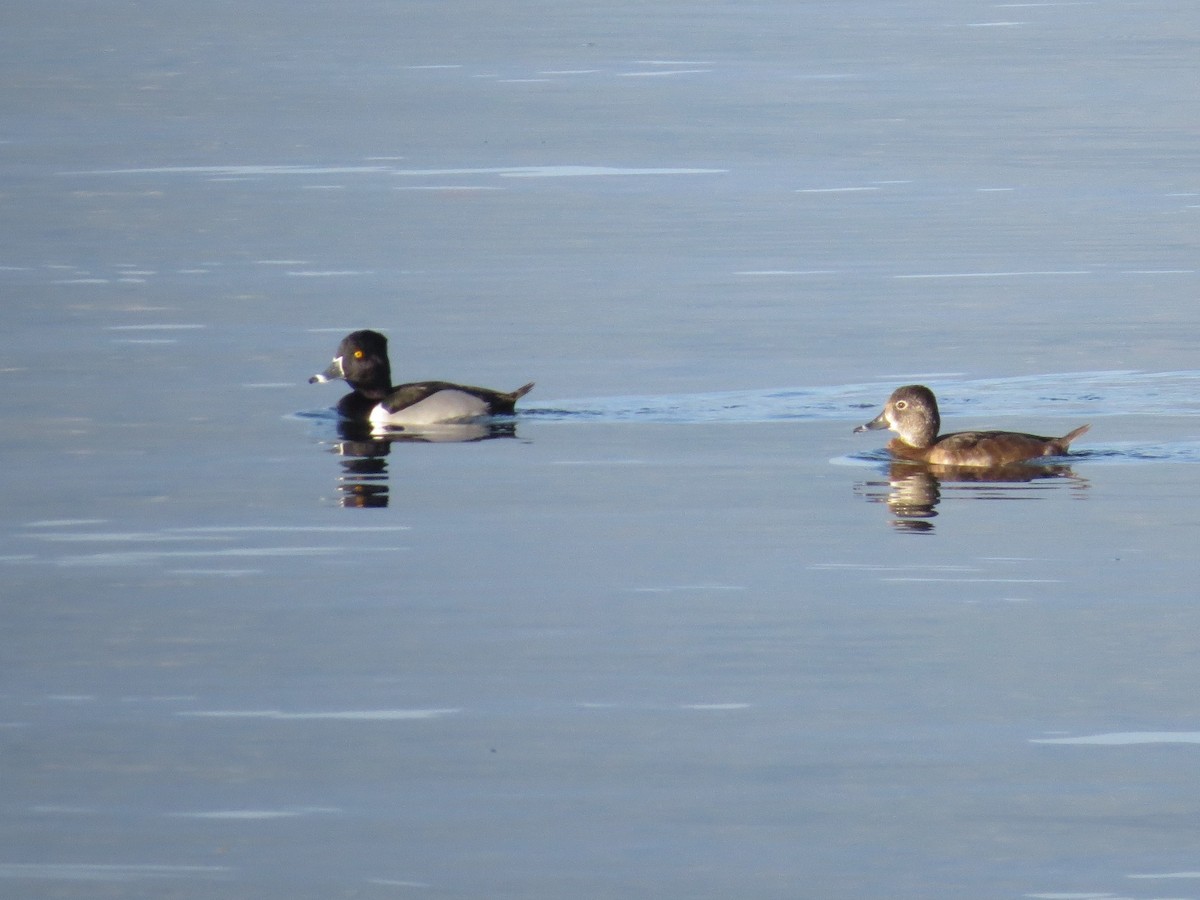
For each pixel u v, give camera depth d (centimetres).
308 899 1027
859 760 1198
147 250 3425
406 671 1353
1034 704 1284
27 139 4978
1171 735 1233
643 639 1415
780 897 1030
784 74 6144
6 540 1698
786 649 1393
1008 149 4647
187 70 6494
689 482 1900
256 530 1731
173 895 1032
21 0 8925
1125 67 6166
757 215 3806
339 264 3303
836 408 2247
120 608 1501
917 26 7500
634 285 3106
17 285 3092
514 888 1038
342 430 2162
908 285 3084
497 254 3403
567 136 4938
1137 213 3762
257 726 1255
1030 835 1100
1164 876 1051
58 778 1176
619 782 1168
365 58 6781
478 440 2111
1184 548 1630
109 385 2391
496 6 8531
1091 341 2620
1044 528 1705
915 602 1495
